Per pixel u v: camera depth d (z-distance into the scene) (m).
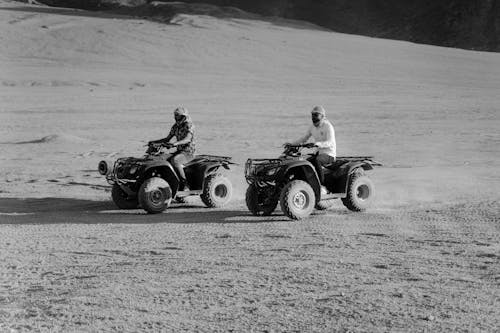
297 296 7.00
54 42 115.06
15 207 13.84
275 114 41.56
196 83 71.19
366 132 31.89
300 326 6.06
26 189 16.41
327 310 6.50
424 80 82.31
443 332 5.86
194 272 8.07
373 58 112.75
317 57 110.25
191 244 9.88
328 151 12.37
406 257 8.79
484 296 6.95
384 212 12.69
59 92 58.81
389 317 6.27
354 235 10.41
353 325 6.06
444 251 9.13
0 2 198.50
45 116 40.03
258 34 140.62
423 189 15.55
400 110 45.22
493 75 94.56
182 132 13.38
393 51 125.06
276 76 84.25
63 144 27.14
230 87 67.25
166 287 7.40
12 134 31.25
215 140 28.48
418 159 22.33
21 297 7.11
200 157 13.76
